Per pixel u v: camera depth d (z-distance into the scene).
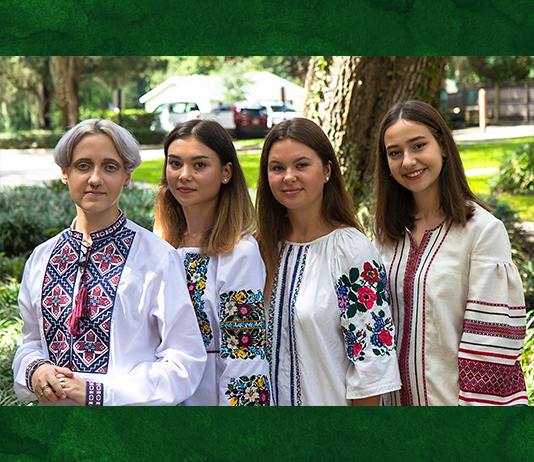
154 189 10.85
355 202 6.06
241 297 2.37
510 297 2.41
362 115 6.03
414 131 2.48
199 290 2.42
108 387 2.09
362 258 2.44
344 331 2.41
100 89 29.78
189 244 2.56
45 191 10.09
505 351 2.37
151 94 22.78
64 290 2.21
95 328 2.16
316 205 2.54
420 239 2.58
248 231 2.48
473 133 21.00
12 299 5.88
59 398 2.06
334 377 2.40
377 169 2.67
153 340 2.24
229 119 21.73
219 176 2.46
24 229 7.71
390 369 2.38
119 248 2.24
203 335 2.41
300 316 2.41
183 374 2.17
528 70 28.22
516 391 2.40
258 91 22.58
